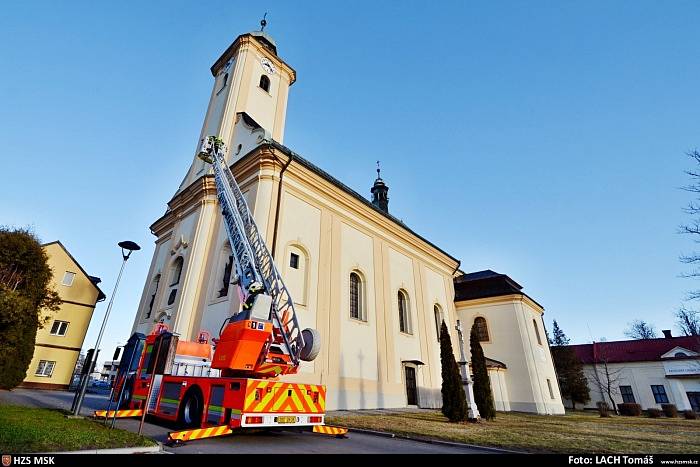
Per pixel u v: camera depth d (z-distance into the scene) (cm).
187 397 820
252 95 2331
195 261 1744
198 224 1844
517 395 2319
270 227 1502
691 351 3422
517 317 2478
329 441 752
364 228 2019
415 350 2052
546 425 1187
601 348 3966
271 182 1606
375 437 852
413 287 2256
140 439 595
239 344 765
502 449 699
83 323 2894
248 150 1950
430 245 2491
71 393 2202
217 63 2661
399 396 1816
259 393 689
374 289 1923
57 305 2327
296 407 741
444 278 2669
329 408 1452
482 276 2948
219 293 1581
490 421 1291
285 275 1496
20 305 1873
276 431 826
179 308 1645
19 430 561
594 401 3650
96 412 916
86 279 3002
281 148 1791
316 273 1625
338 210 1891
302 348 834
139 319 2081
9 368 2047
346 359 1605
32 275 2127
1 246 2028
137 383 1024
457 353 2438
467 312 2664
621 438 865
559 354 3731
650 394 3472
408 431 911
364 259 1941
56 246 2919
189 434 609
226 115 2206
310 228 1694
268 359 791
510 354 2427
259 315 802
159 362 765
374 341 1792
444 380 1251
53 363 2688
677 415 2564
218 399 722
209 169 2077
